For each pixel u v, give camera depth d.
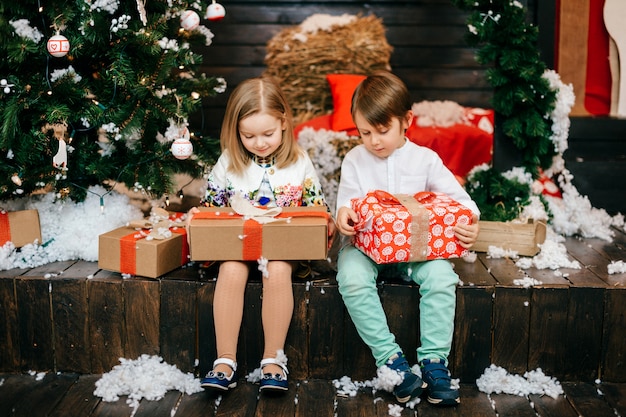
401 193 2.15
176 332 2.07
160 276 2.06
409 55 3.95
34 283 2.06
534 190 2.64
